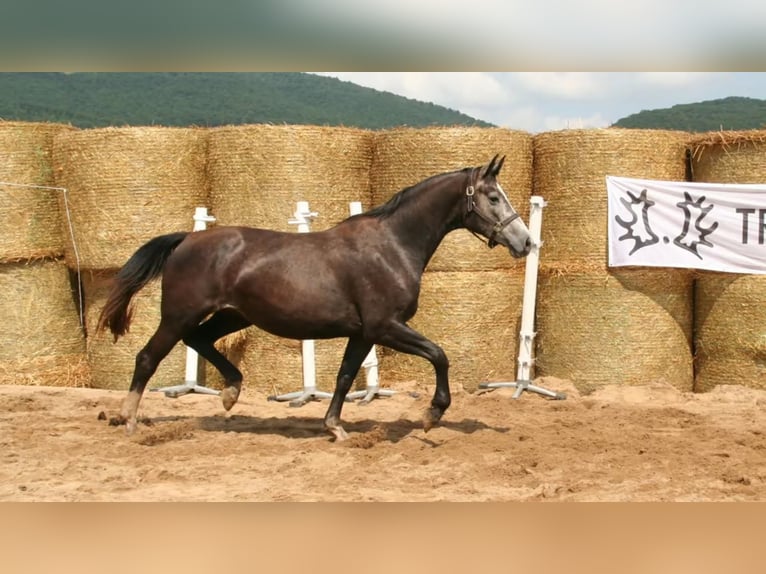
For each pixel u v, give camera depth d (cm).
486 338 924
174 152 916
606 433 710
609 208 905
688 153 962
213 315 700
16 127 934
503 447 650
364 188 943
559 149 927
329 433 707
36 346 952
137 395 688
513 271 945
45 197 955
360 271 630
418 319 924
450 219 647
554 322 946
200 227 876
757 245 891
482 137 905
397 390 916
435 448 645
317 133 905
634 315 917
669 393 899
